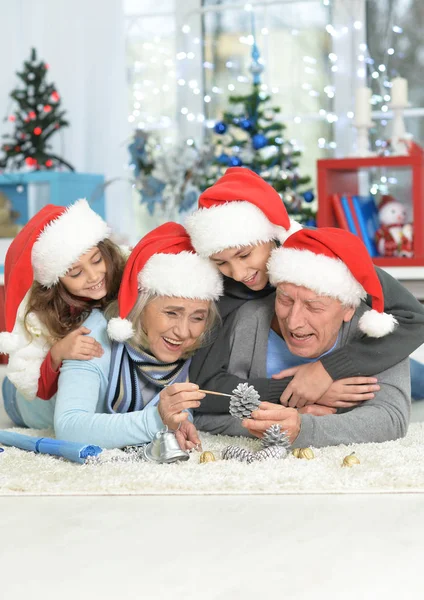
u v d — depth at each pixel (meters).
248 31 4.35
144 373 1.77
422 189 3.25
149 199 3.79
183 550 1.12
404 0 4.15
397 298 1.84
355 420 1.67
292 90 4.32
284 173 3.56
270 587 0.99
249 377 1.85
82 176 4.04
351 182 3.68
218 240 1.69
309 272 1.63
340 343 1.78
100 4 4.38
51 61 4.42
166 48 4.46
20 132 4.19
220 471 1.48
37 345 1.87
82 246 1.80
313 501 1.33
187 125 4.44
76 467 1.56
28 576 1.05
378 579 1.01
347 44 4.23
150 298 1.71
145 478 1.44
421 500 1.33
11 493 1.41
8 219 3.92
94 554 1.12
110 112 4.39
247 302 1.87
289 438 1.61
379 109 4.20
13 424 2.17
